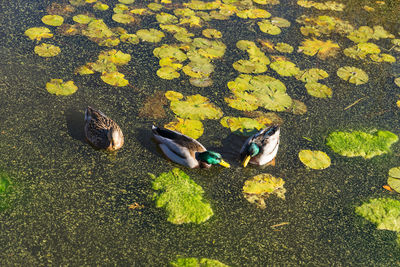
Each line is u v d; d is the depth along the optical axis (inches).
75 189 224.4
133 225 210.8
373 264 210.1
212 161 240.2
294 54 350.0
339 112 300.2
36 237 199.8
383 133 288.4
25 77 290.2
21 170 229.9
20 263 188.4
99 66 307.0
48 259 191.5
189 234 210.8
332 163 261.9
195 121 270.8
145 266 194.4
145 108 277.7
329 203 237.6
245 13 397.1
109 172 236.1
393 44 380.8
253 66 327.6
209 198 230.5
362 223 229.0
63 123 261.3
